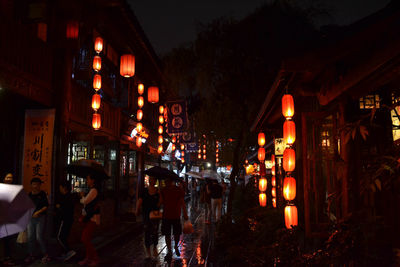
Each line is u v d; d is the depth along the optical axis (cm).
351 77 464
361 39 438
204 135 1464
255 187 1808
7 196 205
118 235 1143
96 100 1029
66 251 776
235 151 1270
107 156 1307
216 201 1442
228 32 1155
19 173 941
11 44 782
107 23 1106
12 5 850
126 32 1205
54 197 930
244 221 985
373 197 581
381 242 548
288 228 594
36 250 845
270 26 1068
